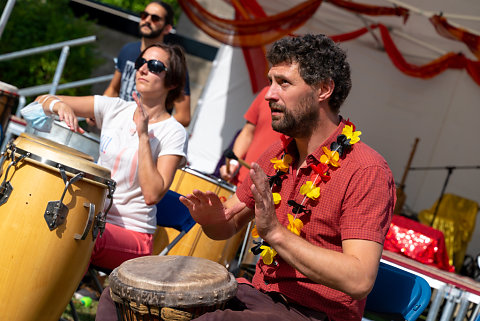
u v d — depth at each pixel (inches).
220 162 192.7
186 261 90.3
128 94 187.0
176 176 141.3
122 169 118.5
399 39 362.3
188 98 176.7
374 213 78.4
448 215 310.2
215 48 433.1
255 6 339.9
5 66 373.1
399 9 303.3
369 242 77.1
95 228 99.1
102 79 277.4
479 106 368.8
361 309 85.4
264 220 74.2
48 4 408.2
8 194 93.8
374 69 386.0
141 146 113.8
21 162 94.6
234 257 153.6
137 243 117.1
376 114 386.3
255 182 73.6
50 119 126.3
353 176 81.0
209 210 91.7
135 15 449.4
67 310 143.6
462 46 346.6
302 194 84.7
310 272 74.4
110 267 114.9
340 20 360.8
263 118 181.3
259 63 374.0
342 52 86.0
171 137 121.3
